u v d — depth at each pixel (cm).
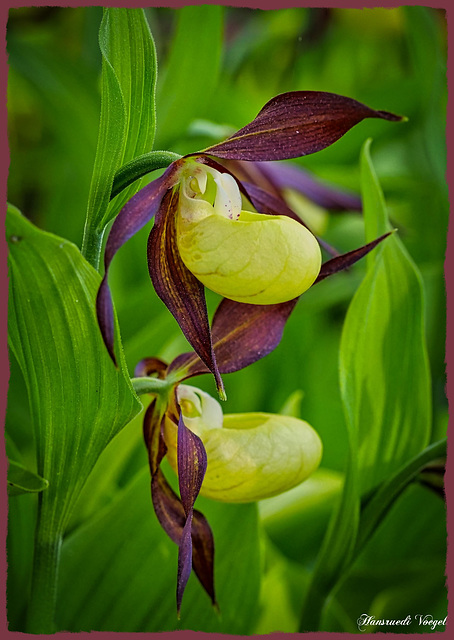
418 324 48
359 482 48
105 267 40
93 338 42
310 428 46
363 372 48
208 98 58
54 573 45
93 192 42
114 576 48
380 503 48
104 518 48
